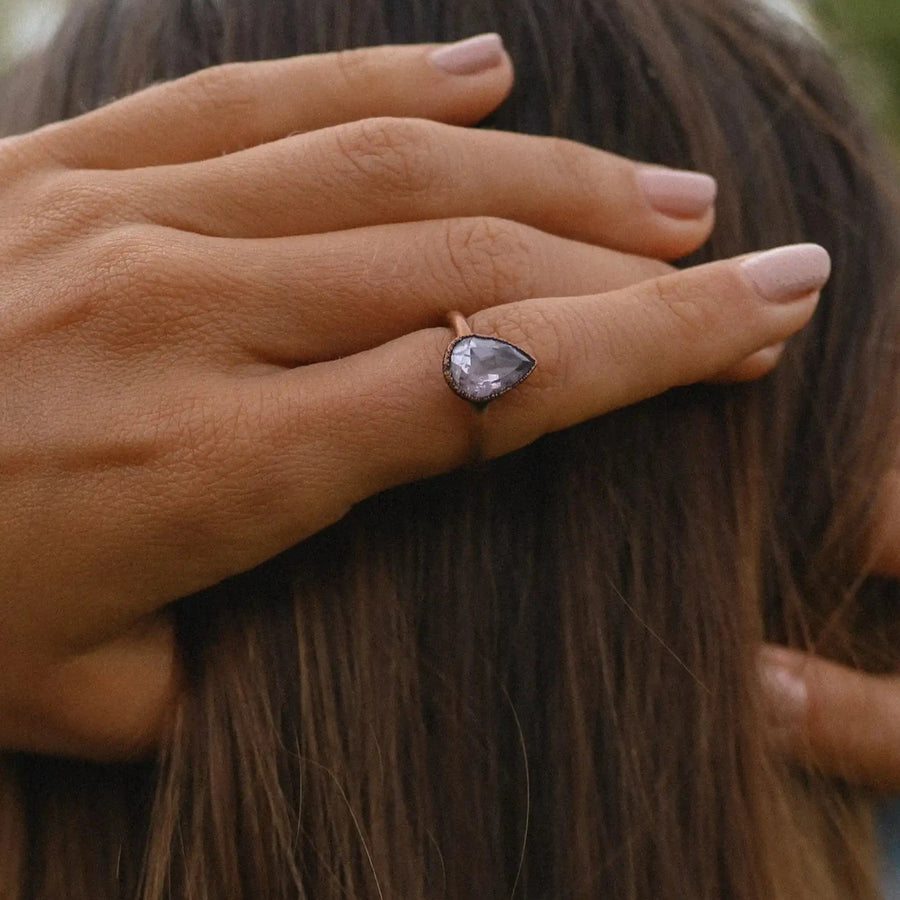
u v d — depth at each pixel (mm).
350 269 275
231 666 281
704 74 306
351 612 281
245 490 268
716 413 291
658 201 290
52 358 272
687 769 288
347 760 281
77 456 269
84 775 294
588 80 301
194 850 281
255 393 270
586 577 286
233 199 278
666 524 288
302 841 282
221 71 289
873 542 310
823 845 315
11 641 272
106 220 277
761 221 304
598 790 287
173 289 271
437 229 279
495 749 286
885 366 310
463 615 284
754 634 292
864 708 309
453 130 283
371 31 303
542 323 271
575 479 286
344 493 271
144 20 309
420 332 274
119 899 293
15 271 276
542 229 288
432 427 269
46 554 270
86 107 310
